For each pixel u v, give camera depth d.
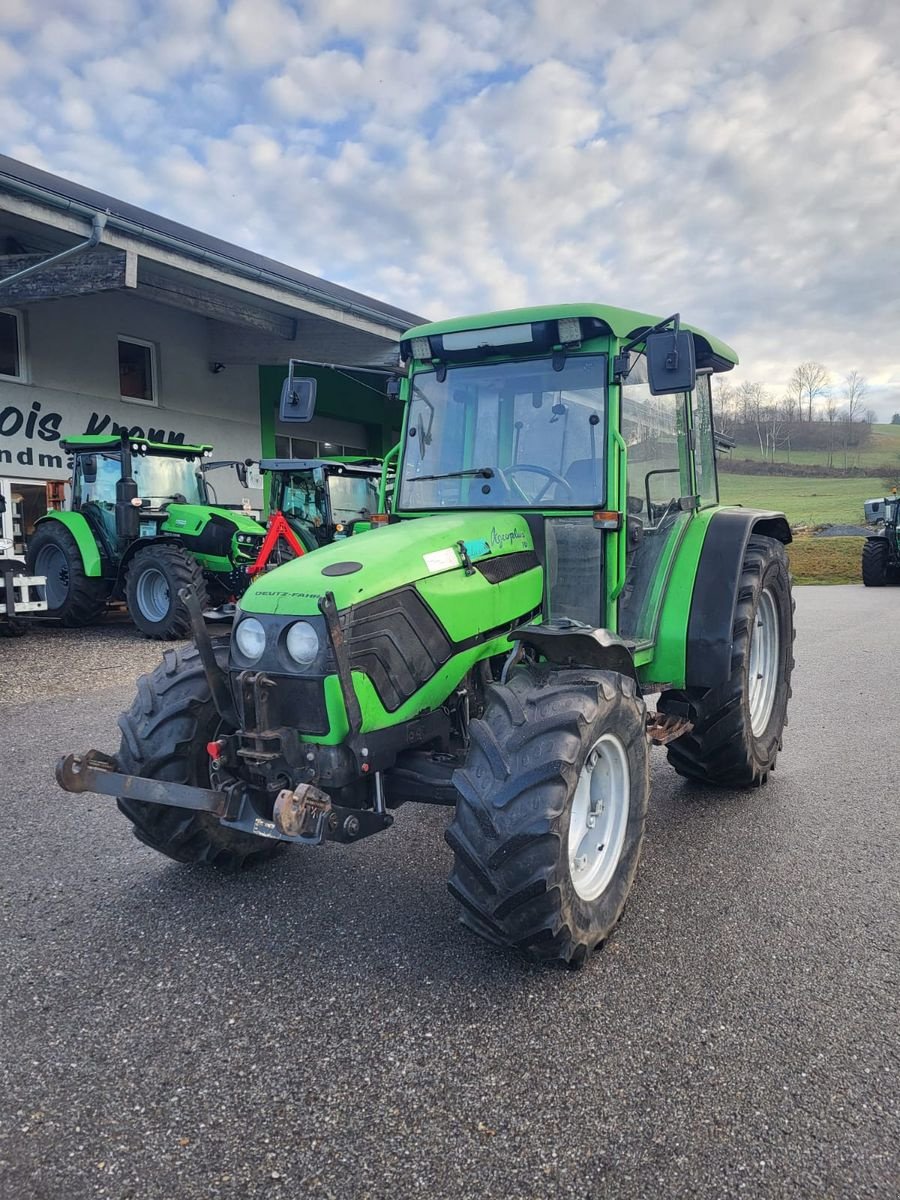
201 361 15.27
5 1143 2.06
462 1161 2.00
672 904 3.33
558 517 3.64
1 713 6.29
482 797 2.65
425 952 2.96
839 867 3.67
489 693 2.93
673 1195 1.90
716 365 4.66
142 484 10.73
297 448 17.53
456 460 3.91
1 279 10.76
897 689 7.33
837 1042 2.45
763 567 4.45
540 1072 2.32
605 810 3.08
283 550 10.34
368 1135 2.09
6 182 8.67
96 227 9.52
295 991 2.71
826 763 5.23
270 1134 2.09
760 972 2.82
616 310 3.60
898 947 2.98
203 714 3.28
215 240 12.67
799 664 8.55
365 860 3.74
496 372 3.86
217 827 3.42
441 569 3.14
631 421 3.79
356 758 2.79
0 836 4.00
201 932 3.10
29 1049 2.42
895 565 17.39
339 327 14.59
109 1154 2.03
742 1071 2.32
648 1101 2.20
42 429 12.88
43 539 10.61
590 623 3.62
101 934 3.08
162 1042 2.45
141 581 9.61
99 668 7.97
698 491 4.74
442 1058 2.38
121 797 3.02
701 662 3.97
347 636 2.79
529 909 2.61
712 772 4.47
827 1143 2.06
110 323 13.72
